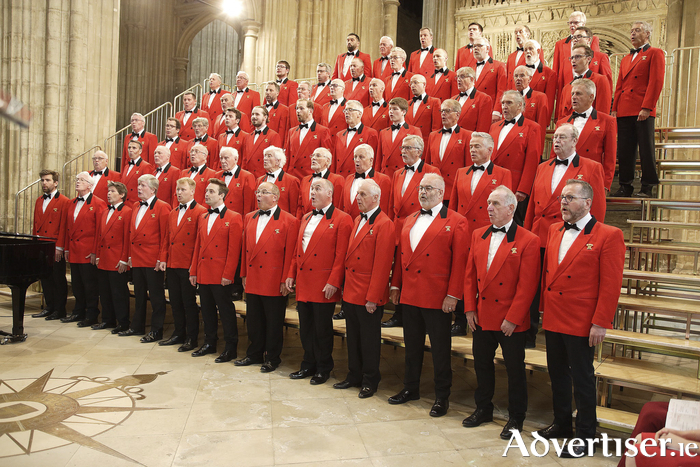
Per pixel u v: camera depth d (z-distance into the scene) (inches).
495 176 172.2
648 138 202.4
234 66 715.4
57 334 230.4
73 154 343.9
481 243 147.6
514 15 535.5
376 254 165.3
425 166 186.4
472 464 125.0
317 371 179.9
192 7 597.3
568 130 157.5
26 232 338.0
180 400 157.8
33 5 337.1
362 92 261.6
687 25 304.8
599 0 509.7
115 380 173.5
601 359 156.6
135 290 231.1
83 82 347.9
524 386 143.3
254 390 168.9
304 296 178.2
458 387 183.2
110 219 236.2
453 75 246.8
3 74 339.0
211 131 309.0
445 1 557.6
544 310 137.7
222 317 200.8
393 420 149.5
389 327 193.5
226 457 124.2
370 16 454.0
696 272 167.3
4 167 339.9
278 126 271.4
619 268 128.4
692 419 106.6
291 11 449.7
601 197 155.5
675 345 142.1
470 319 148.1
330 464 122.7
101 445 128.0
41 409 147.9
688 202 188.5
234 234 199.8
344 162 219.3
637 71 208.8
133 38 575.8
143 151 294.8
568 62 225.6
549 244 140.4
